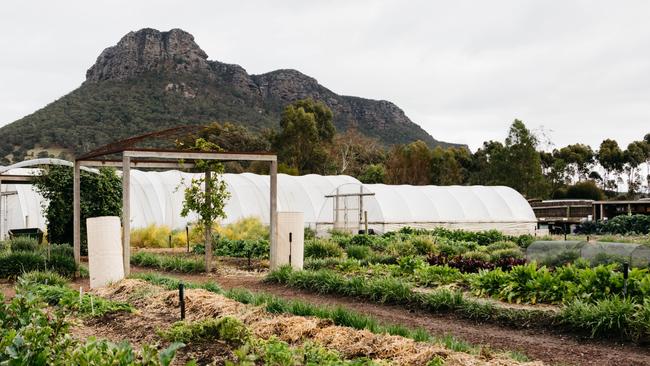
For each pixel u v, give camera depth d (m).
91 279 13.59
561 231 43.00
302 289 13.77
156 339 7.97
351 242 24.45
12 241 19.45
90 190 21.41
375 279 12.98
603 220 38.16
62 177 21.16
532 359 7.86
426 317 10.62
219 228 26.59
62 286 12.72
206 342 7.46
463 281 13.12
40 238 23.23
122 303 10.35
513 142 62.88
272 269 16.22
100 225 13.57
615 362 7.72
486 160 79.38
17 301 6.04
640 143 86.31
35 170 25.98
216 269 17.80
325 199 36.00
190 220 31.08
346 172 74.88
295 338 7.76
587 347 8.46
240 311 9.25
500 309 10.19
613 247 14.23
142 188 31.56
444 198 38.47
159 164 18.05
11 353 4.75
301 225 16.66
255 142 67.94
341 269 16.39
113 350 5.11
